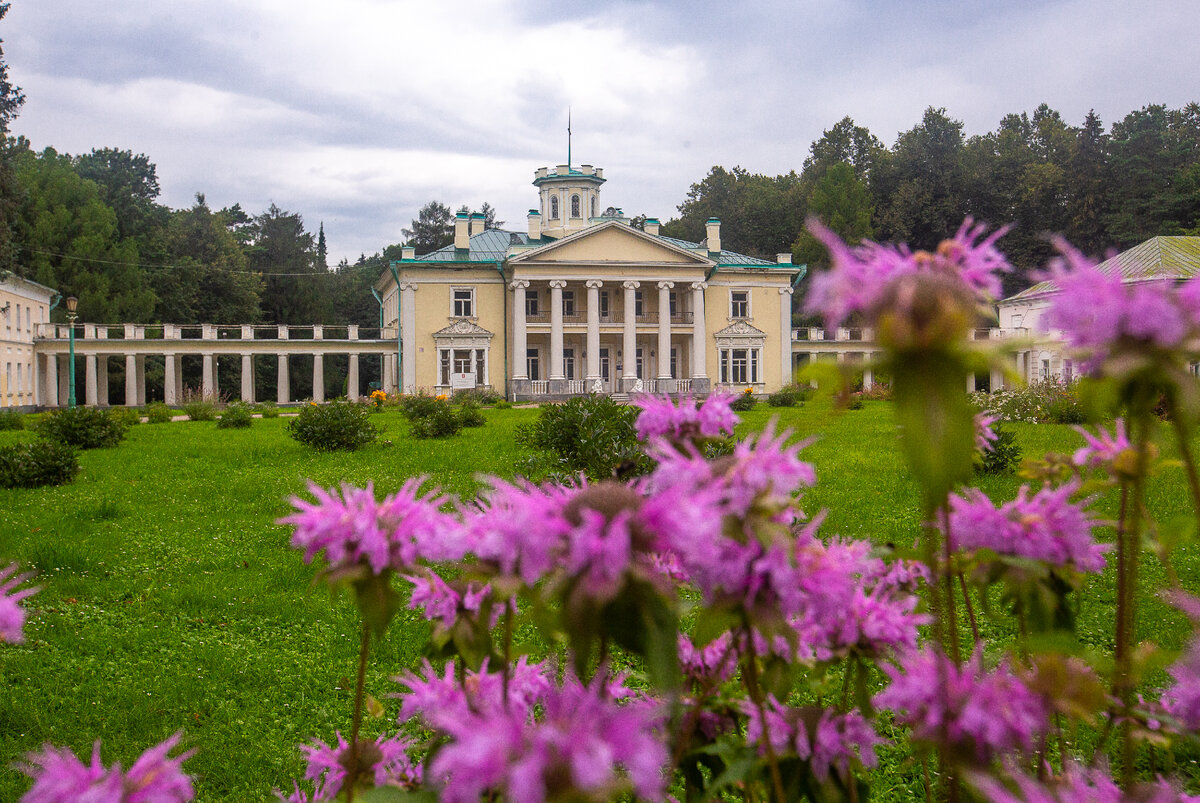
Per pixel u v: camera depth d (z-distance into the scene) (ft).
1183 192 172.45
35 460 40.42
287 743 12.97
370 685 15.15
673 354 148.25
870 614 4.33
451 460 48.42
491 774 2.60
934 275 3.27
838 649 4.42
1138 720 4.25
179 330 143.02
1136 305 3.24
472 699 4.57
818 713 4.41
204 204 200.13
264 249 212.43
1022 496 4.43
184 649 17.63
